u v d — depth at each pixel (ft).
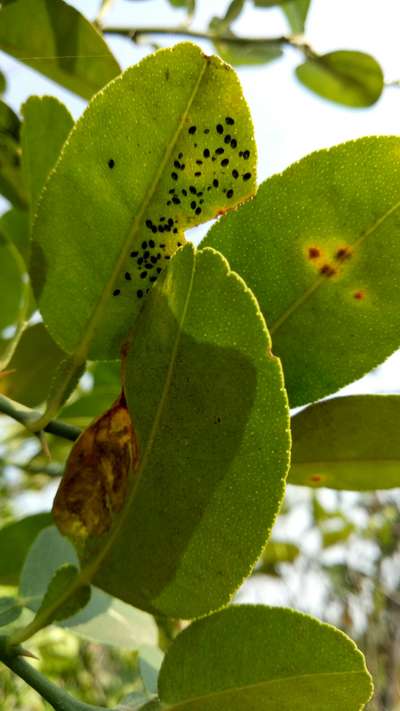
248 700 0.55
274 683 0.53
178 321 0.50
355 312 0.58
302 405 0.61
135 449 0.55
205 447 0.50
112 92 0.56
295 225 0.57
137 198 0.58
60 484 0.58
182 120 0.56
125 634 0.79
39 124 0.73
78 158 0.58
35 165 0.74
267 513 0.49
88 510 0.57
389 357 0.59
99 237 0.60
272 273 0.58
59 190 0.59
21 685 1.29
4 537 0.90
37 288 0.62
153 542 0.53
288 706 0.54
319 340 0.59
